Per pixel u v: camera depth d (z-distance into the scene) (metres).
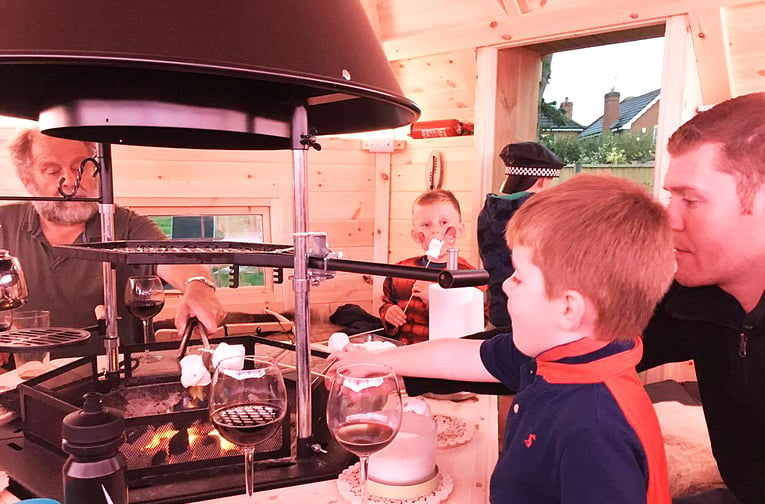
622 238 0.74
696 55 2.57
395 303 2.44
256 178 3.41
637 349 0.81
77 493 0.72
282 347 1.38
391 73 1.17
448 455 1.07
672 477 1.67
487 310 2.40
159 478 0.95
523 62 3.31
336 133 1.47
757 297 0.93
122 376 1.29
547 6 2.83
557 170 2.65
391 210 3.78
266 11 0.96
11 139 2.49
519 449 0.79
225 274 3.44
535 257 0.78
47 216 2.31
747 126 0.85
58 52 0.81
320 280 1.01
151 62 0.83
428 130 3.43
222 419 0.81
